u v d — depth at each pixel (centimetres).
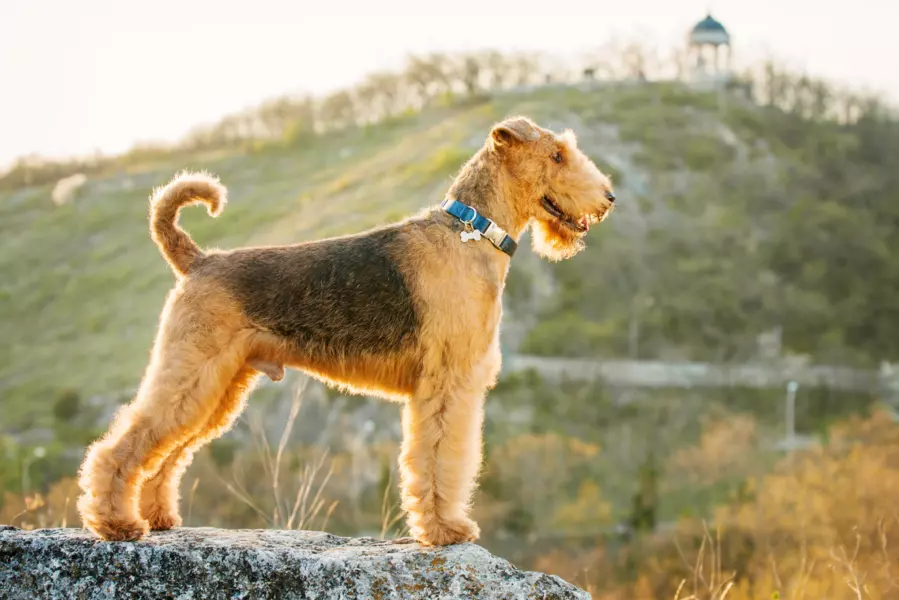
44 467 3541
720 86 11106
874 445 3900
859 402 6222
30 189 11662
